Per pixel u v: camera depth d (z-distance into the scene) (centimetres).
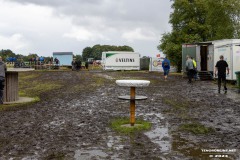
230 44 2720
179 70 5712
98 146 805
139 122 1089
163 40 5856
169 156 714
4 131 981
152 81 3191
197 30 5494
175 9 5716
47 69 6438
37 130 991
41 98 1838
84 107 1475
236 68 2688
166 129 997
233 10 4347
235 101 1653
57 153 746
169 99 1750
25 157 721
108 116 1232
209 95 1945
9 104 1570
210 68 3366
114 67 5772
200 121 1127
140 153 739
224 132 950
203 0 5381
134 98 1017
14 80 1677
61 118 1196
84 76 4116
